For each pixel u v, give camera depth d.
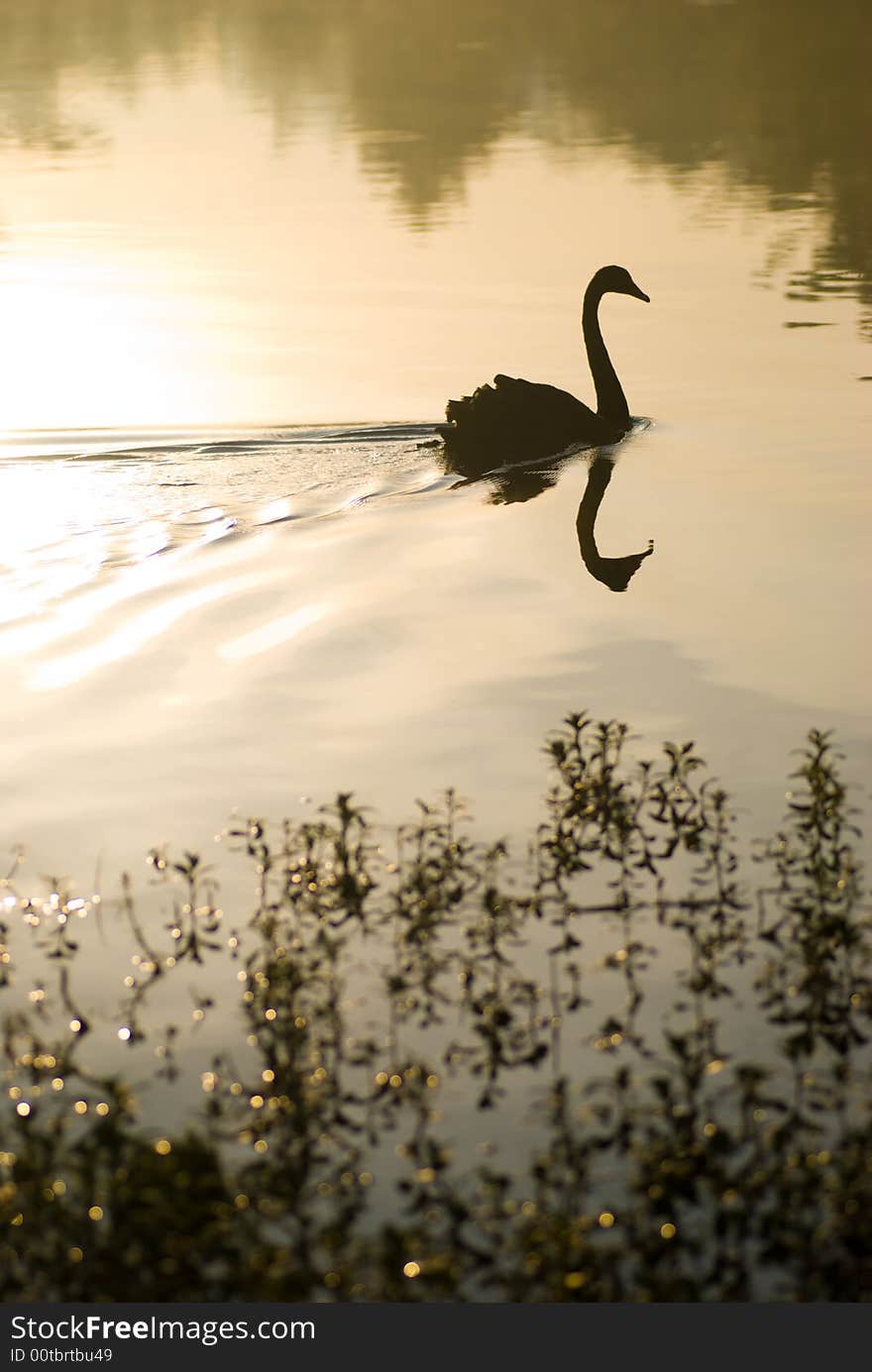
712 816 11.91
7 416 24.20
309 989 9.74
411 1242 7.41
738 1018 9.45
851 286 33.62
